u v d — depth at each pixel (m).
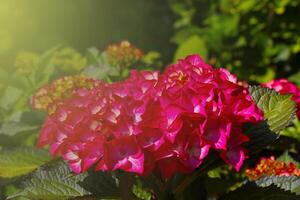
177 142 2.18
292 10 6.57
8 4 7.01
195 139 2.19
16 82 4.34
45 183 2.49
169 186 2.51
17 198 2.76
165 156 2.18
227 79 2.46
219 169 3.55
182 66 2.52
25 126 3.49
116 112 2.29
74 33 7.91
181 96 2.23
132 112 2.26
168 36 8.56
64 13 7.67
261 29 6.66
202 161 2.33
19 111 3.79
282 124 2.52
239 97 2.31
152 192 2.63
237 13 6.69
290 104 2.58
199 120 2.19
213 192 3.23
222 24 6.82
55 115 2.46
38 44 7.10
